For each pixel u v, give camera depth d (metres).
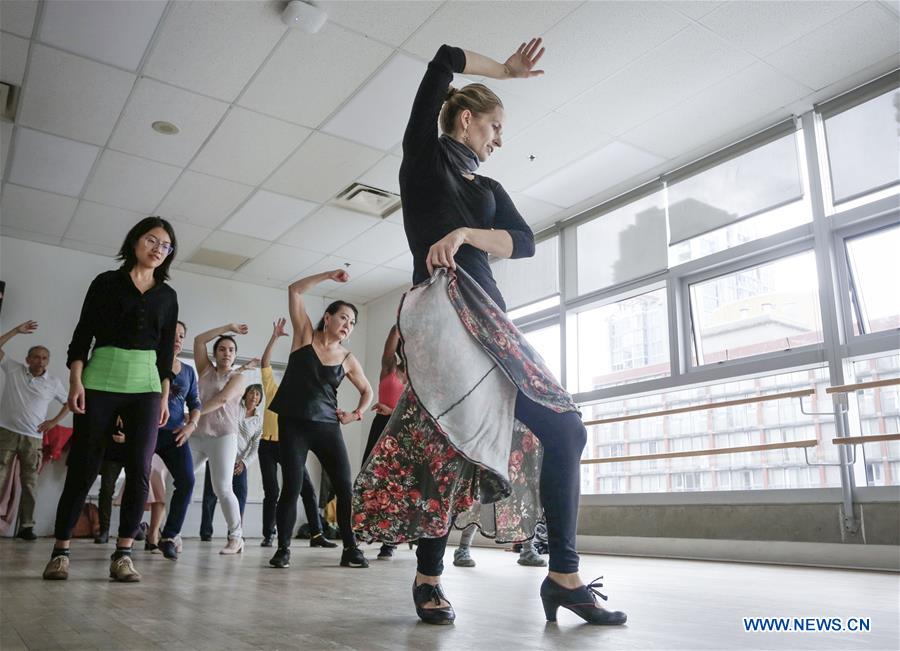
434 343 1.28
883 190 4.02
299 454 2.92
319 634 1.19
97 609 1.50
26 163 5.23
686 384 4.93
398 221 6.25
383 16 3.65
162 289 2.46
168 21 3.70
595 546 5.11
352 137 4.85
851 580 2.70
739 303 4.79
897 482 3.71
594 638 1.17
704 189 5.04
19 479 5.71
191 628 1.25
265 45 3.89
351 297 8.47
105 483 4.91
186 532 6.66
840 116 4.28
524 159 5.10
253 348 7.74
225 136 4.84
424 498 1.34
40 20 3.68
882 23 3.65
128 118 4.62
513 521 1.47
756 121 4.60
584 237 5.96
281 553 2.83
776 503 4.10
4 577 2.22
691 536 4.52
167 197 5.78
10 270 6.57
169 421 3.35
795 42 3.82
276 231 6.46
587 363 5.96
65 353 6.65
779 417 4.36
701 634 1.22
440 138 1.50
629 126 4.67
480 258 1.44
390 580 2.30
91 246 6.82
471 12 3.62
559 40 3.82
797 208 4.46
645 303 5.50
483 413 1.27
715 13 3.61
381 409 3.53
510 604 1.70
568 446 1.36
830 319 4.13
